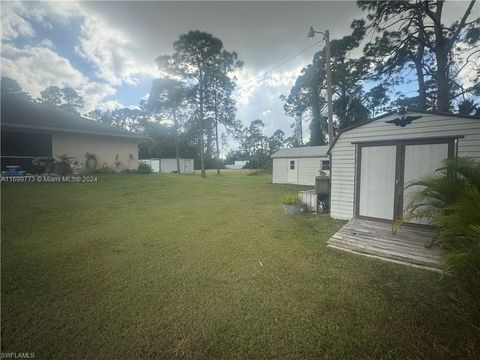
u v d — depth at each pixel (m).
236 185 17.17
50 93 36.62
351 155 6.52
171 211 7.99
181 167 35.00
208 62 22.31
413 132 5.52
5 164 12.91
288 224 6.41
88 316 2.64
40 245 4.74
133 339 2.31
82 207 7.91
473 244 2.52
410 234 5.06
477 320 2.47
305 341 2.26
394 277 3.44
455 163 3.64
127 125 43.69
